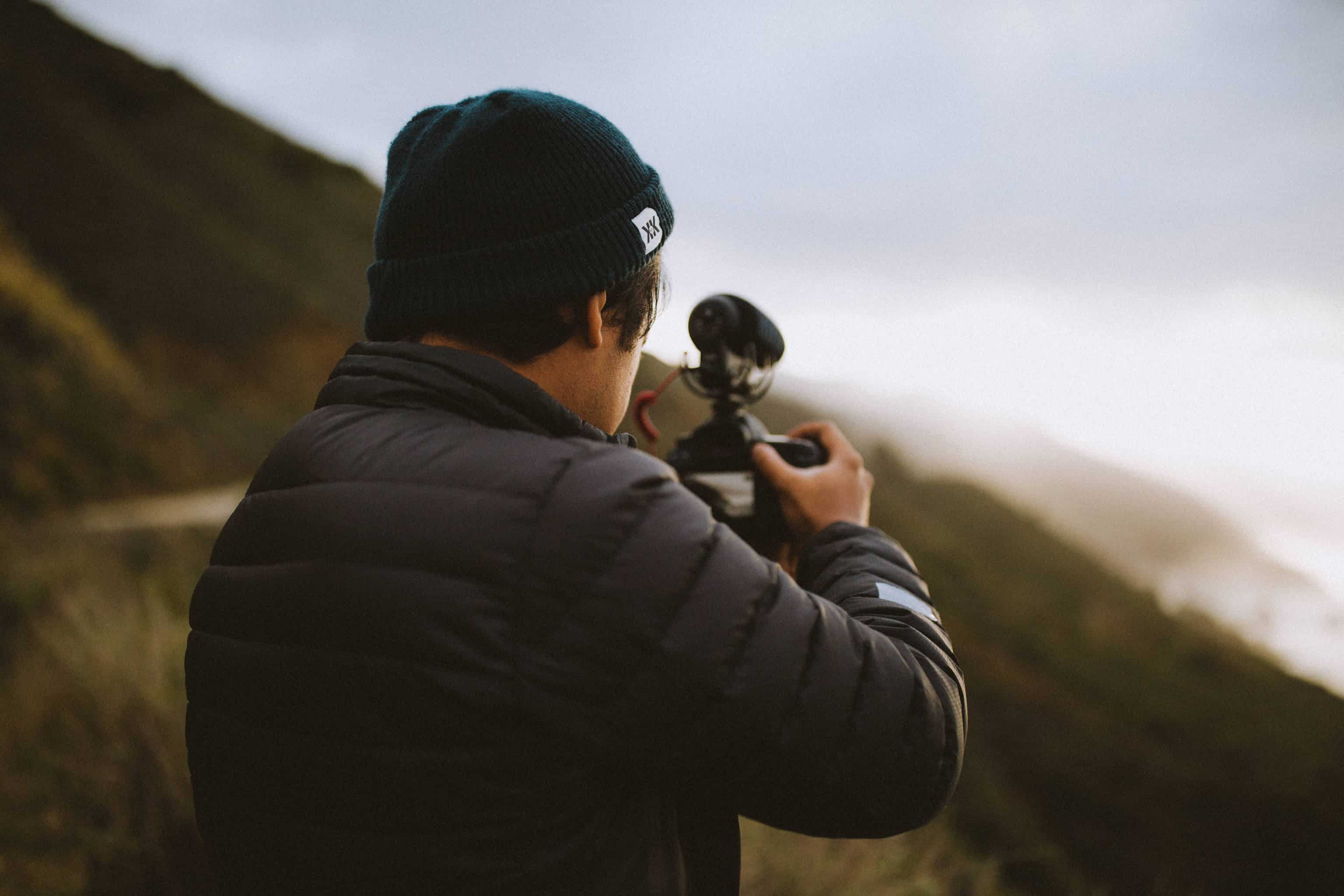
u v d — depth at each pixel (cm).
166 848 217
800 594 65
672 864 68
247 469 1362
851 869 239
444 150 67
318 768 60
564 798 59
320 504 64
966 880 296
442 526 59
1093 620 1625
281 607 63
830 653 62
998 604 1441
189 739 73
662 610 58
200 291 2369
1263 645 2041
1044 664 1210
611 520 59
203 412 1650
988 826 584
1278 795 845
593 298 69
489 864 58
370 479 63
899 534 1575
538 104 68
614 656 57
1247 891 673
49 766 260
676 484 66
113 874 214
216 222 2878
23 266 1399
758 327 107
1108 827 730
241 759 65
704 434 107
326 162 4325
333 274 3209
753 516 99
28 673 316
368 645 58
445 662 57
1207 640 1720
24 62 3077
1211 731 1089
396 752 58
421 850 58
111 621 346
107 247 2317
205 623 70
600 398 77
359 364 71
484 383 66
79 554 537
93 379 1160
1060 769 837
